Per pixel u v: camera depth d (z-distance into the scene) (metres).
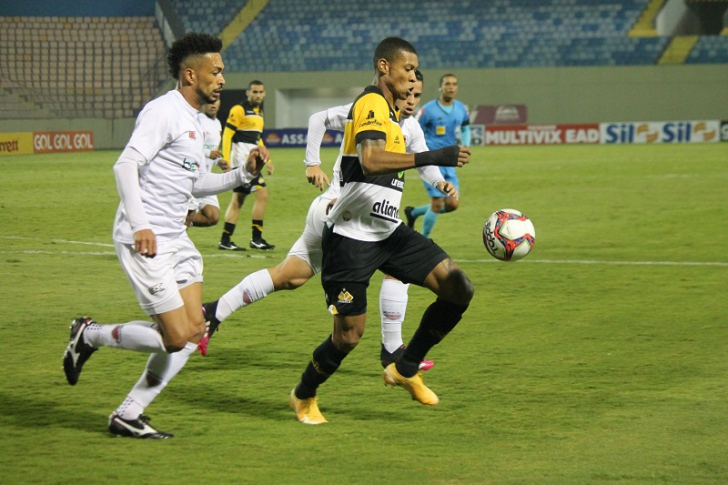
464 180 46.59
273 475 7.89
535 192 40.28
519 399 10.43
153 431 8.94
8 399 10.25
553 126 87.94
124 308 15.73
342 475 7.91
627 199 36.94
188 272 9.36
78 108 85.75
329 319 15.19
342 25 99.56
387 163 8.80
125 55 91.69
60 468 8.00
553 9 101.25
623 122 89.88
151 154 8.79
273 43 96.81
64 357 9.05
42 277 18.88
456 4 101.75
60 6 92.62
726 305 16.31
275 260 21.98
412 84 9.42
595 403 10.23
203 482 7.70
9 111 81.25
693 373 11.57
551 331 14.22
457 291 9.65
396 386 10.57
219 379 11.32
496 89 93.44
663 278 19.28
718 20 98.75
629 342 13.41
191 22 98.81
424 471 8.02
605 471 8.00
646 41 95.31
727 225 28.80
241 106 25.59
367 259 9.52
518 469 8.06
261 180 23.64
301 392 9.53
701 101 91.62
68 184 43.12
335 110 13.81
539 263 21.48
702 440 8.88
